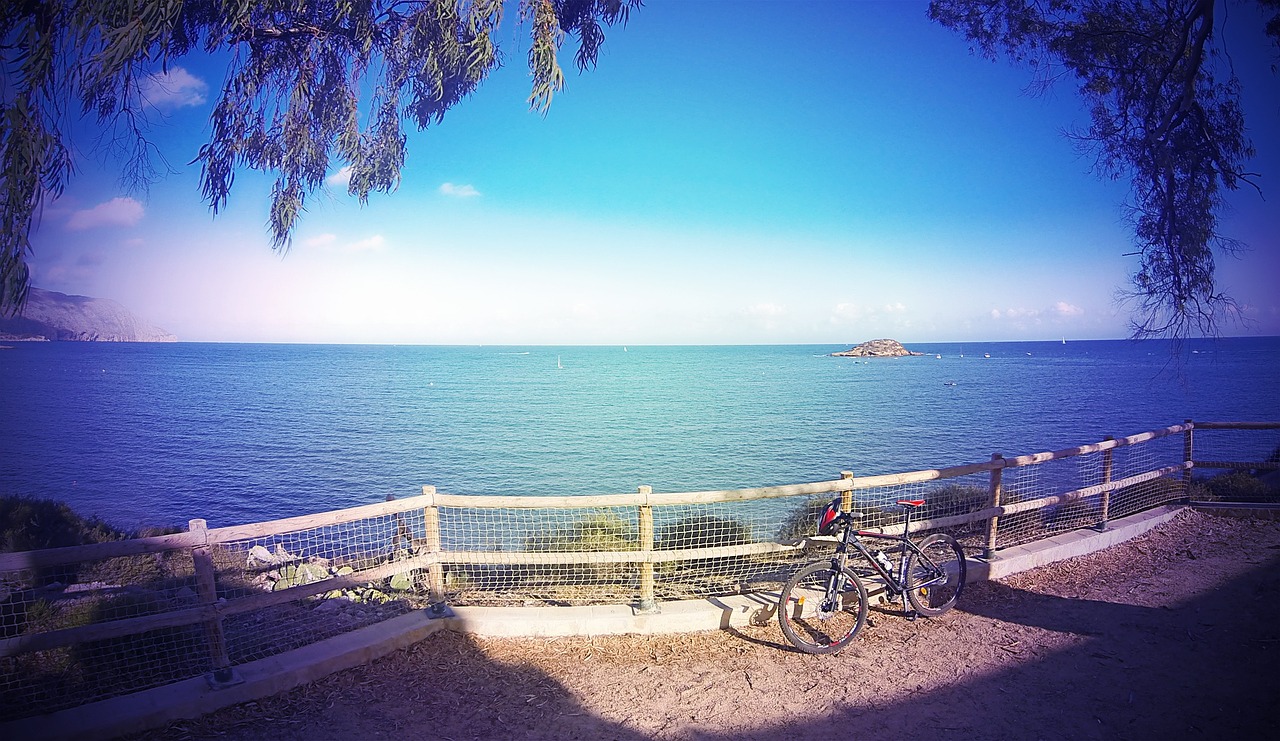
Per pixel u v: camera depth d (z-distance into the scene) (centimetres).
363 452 3616
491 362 19500
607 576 768
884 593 670
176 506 2369
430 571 613
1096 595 686
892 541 637
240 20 507
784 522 1078
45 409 5891
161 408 6081
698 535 908
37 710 452
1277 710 456
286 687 498
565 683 516
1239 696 477
